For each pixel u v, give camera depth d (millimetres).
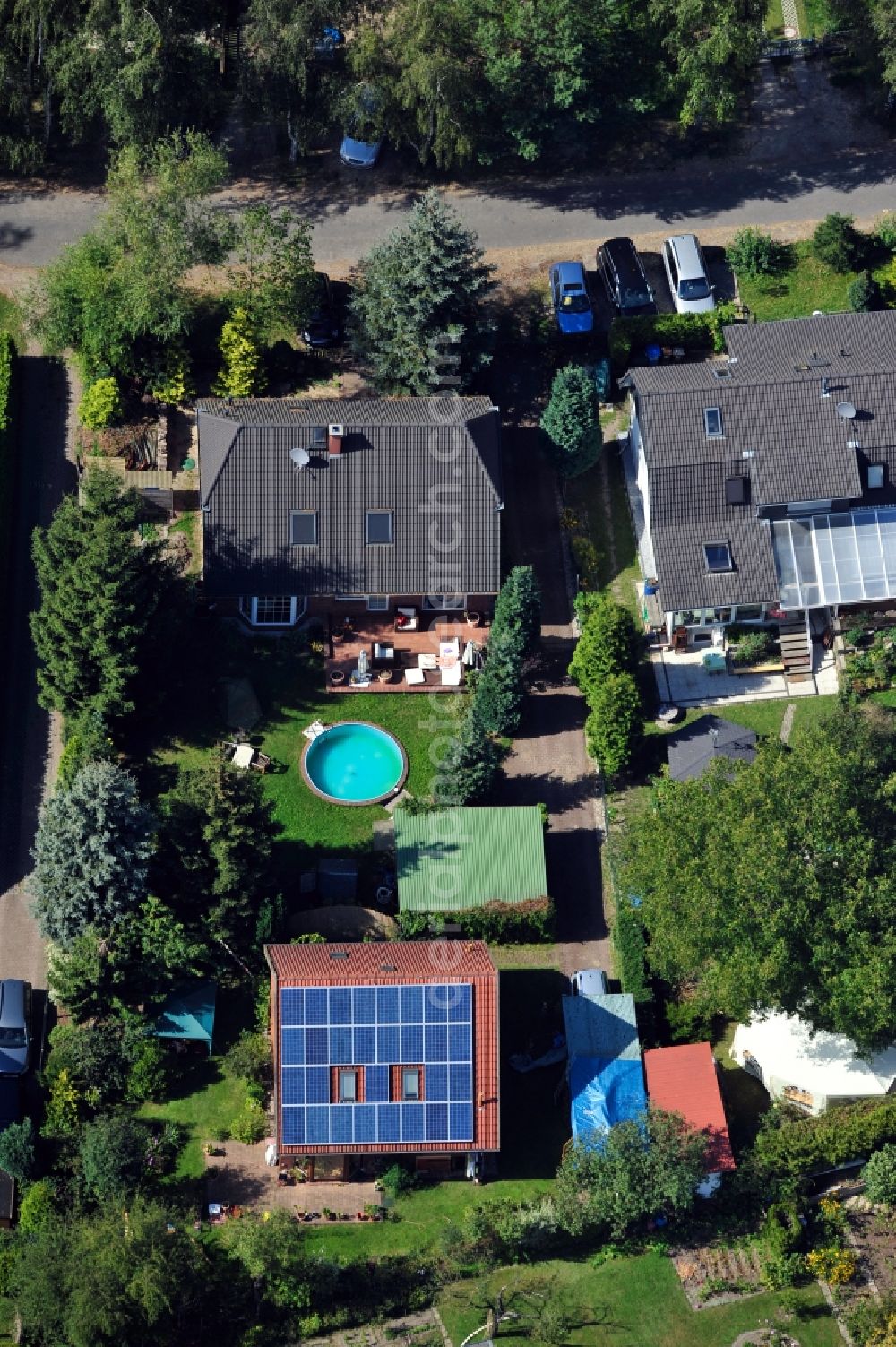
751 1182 98062
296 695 111812
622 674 108562
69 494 116125
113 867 100562
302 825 108000
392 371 117500
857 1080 99938
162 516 116062
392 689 111875
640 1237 97625
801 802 98125
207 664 112125
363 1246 97125
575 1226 95125
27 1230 95938
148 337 118625
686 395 112750
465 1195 98688
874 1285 96312
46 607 107375
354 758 110500
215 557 111250
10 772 109250
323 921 104125
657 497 112375
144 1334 92625
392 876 106688
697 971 100250
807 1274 96625
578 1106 98688
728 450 112500
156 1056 99562
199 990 102125
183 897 102625
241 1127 99312
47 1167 98000
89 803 101062
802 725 111750
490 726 110250
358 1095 96375
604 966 105062
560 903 106812
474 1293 95500
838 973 95875
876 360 115312
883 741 105438
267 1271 93375
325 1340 94188
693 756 108438
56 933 101312
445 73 118625
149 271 115375
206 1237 97000
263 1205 98250
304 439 111688
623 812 108875
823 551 112688
